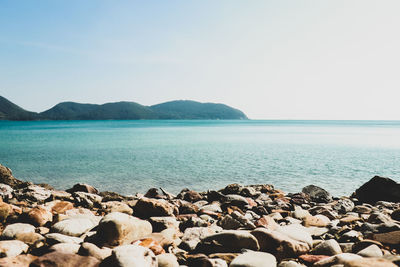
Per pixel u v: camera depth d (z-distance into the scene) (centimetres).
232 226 742
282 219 848
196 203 1196
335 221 840
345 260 443
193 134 8231
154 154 3441
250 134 8394
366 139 6394
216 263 466
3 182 1430
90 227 635
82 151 3728
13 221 672
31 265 416
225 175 2211
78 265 418
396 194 1406
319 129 12850
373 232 657
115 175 2189
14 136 6931
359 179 2112
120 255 425
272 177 2161
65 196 1092
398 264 423
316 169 2495
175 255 515
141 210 858
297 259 515
